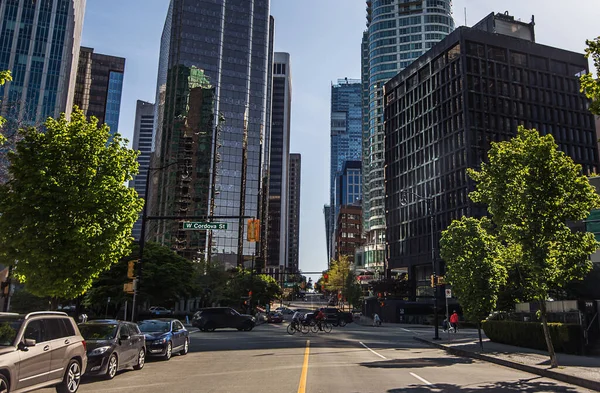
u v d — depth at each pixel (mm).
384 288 92125
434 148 90875
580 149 89062
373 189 150750
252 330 42875
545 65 91000
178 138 128000
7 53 111125
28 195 16047
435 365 18422
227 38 142250
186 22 137000
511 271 35875
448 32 160375
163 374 14938
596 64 13164
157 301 47906
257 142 142750
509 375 15688
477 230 26078
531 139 18500
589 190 17750
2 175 22047
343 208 195750
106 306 46312
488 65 87062
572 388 12836
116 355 14141
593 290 33344
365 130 176500
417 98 98438
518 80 88500
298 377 13852
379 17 164750
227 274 73000
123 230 17906
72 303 54969
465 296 25438
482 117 83625
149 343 18375
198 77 133875
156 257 48938
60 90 113438
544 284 17281
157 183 128875
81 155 17125
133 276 24953
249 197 137500
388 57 160000
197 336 34250
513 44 89500
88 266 17219
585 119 91000
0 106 25938
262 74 147250
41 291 16703
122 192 17688
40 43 114125
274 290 94625
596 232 33812
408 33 160250
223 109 136875
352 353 22734
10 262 16531
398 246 99250
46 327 10477
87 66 191000
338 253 192250
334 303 161250
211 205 126562
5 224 16047
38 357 9656
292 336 35031
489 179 19234
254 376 14156
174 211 121625
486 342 31125
